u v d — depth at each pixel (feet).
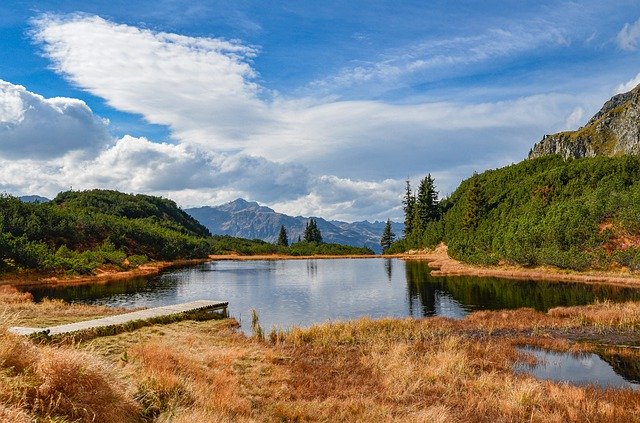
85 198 483.51
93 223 302.25
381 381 55.21
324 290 165.07
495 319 99.40
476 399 49.90
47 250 229.04
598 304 112.98
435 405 47.34
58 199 488.85
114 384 32.22
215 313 105.81
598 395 52.34
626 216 198.18
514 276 195.83
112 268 241.76
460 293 151.94
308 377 55.26
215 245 449.48
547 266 206.28
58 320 86.43
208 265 313.73
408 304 131.95
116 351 58.70
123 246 306.76
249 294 155.84
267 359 61.52
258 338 79.51
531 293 146.82
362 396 48.88
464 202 372.79
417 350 72.84
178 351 57.26
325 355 69.67
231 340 74.79
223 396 40.37
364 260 356.59
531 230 229.86
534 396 50.01
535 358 70.23
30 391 26.71
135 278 215.92
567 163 335.67
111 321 77.71
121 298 147.23
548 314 106.22
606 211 211.00
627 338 83.56
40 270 204.03
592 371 65.00
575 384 58.80
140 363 43.80
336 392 50.14
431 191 445.37
